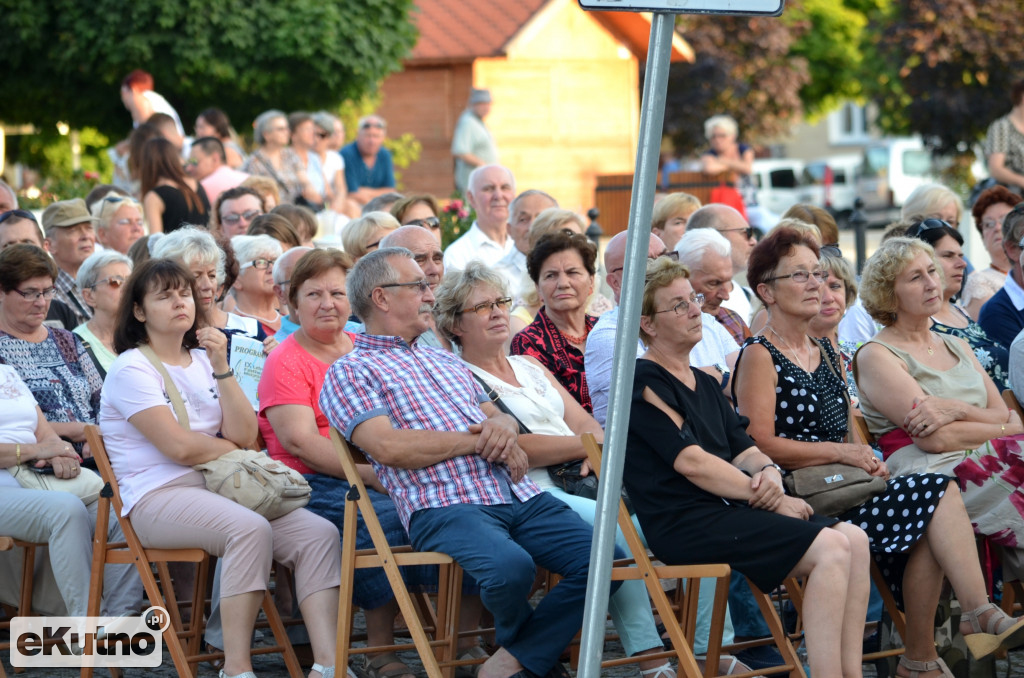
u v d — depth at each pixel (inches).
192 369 358.3
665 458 327.9
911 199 583.8
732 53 1950.1
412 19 1245.7
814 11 2180.1
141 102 859.4
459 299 371.9
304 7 1089.4
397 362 345.1
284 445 366.9
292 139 788.0
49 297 406.3
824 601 311.4
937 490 343.3
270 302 463.2
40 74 1103.0
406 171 1417.3
